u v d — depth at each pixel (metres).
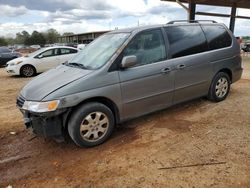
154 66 4.21
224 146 3.58
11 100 6.77
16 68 11.06
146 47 4.21
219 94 5.42
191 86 4.80
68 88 3.48
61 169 3.29
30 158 3.62
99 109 3.74
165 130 4.22
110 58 3.89
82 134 3.68
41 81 3.92
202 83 4.99
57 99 3.40
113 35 4.54
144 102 4.19
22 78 10.84
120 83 3.86
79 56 4.59
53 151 3.78
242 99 5.68
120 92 3.88
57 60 11.60
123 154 3.54
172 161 3.27
